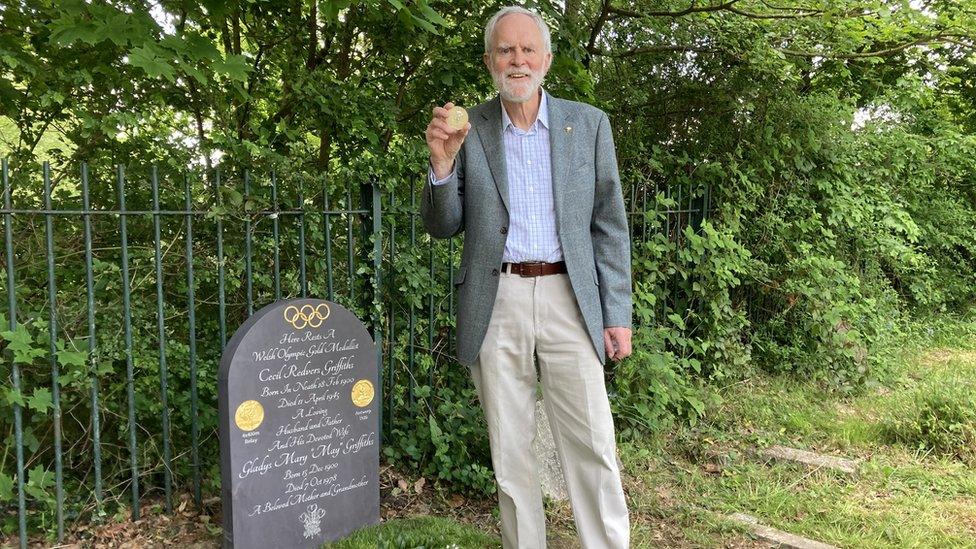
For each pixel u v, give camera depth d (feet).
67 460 9.40
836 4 14.06
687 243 15.38
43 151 11.04
